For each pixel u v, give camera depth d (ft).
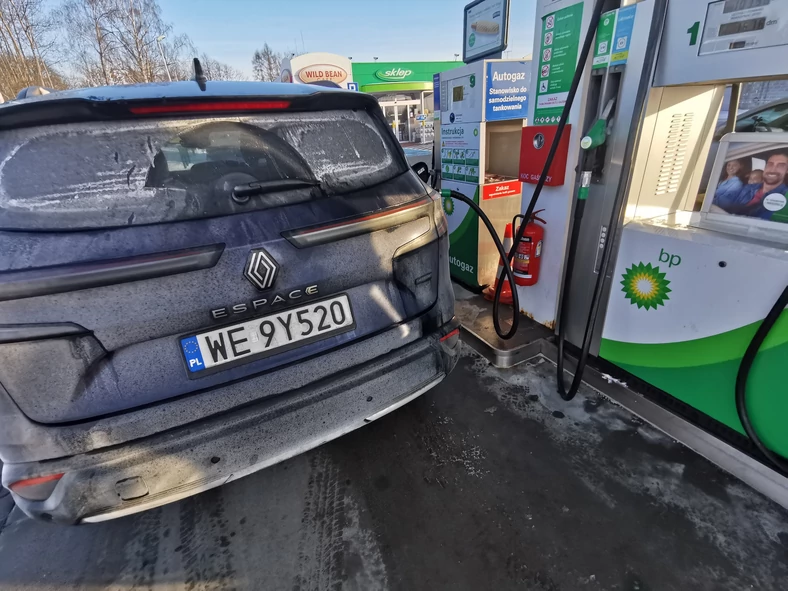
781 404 5.24
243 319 4.25
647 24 5.64
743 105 7.02
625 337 7.11
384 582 4.93
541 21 7.29
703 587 4.66
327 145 5.00
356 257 4.81
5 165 3.64
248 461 4.50
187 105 4.20
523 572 4.93
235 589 4.96
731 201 5.75
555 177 7.77
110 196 3.89
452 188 11.82
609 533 5.28
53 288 3.46
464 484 6.09
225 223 4.13
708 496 5.65
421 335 5.69
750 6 4.56
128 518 5.88
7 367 3.51
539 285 9.06
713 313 5.73
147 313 3.81
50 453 3.80
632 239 6.54
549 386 8.00
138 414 3.98
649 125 6.14
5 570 5.28
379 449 6.79
